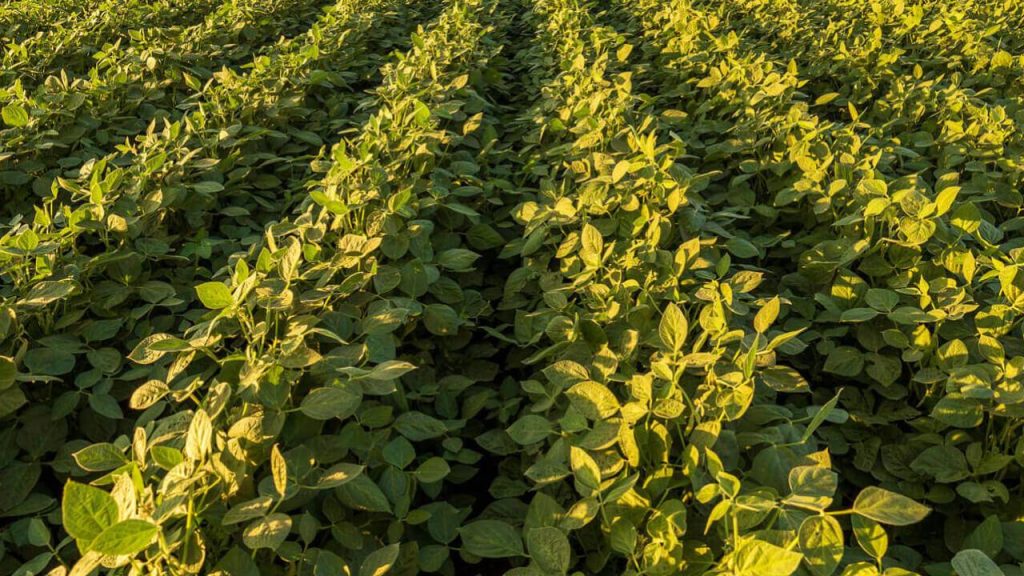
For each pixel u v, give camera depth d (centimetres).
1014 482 220
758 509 148
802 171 365
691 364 200
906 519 139
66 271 281
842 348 261
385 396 243
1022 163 349
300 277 243
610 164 349
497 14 862
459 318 312
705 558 165
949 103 445
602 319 255
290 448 202
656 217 283
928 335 240
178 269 343
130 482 139
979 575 126
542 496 184
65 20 716
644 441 187
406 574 192
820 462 173
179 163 368
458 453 245
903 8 670
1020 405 200
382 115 421
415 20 909
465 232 373
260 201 416
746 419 203
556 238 329
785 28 675
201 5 862
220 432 175
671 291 261
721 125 459
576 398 196
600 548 194
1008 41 619
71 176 418
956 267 265
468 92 520
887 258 293
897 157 418
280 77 525
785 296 292
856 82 542
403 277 282
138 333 295
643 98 488
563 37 674
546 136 484
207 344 204
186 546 146
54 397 267
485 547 182
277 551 171
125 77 501
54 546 223
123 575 152
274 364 192
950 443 221
